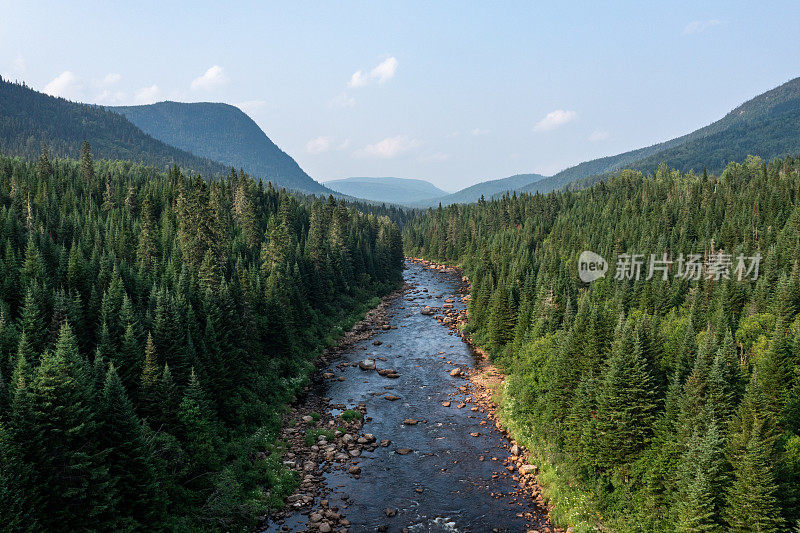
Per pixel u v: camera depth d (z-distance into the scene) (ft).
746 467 101.50
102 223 366.22
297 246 352.49
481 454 169.17
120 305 187.42
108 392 113.80
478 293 314.76
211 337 174.40
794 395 137.59
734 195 510.17
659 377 149.59
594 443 138.51
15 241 278.05
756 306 236.84
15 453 94.68
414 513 136.98
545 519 134.10
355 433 184.03
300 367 240.32
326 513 135.74
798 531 94.43
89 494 101.55
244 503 131.03
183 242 305.53
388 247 490.90
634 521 119.65
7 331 145.48
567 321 216.74
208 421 149.69
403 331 323.16
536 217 639.76
